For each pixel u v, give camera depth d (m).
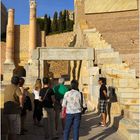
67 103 9.55
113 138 10.94
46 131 10.89
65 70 48.22
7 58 53.66
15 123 8.67
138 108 13.22
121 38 27.34
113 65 20.31
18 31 56.41
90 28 27.84
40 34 57.19
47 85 10.95
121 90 15.34
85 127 13.01
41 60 22.72
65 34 56.09
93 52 22.17
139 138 9.95
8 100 8.73
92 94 19.16
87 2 29.78
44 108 10.83
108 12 28.48
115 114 13.76
